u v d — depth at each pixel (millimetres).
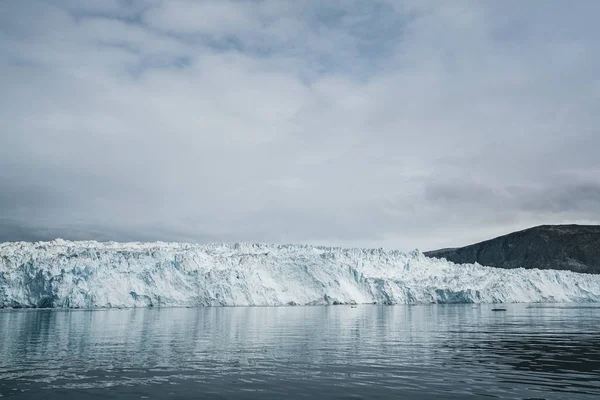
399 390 26391
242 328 68188
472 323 78500
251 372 32281
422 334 58906
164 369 33562
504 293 184625
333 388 27062
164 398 25125
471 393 25547
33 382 29297
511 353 40812
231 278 153125
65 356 40000
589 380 28875
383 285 176375
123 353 41812
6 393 26484
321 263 173000
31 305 133125
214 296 147125
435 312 118812
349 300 166000
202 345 47469
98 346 46844
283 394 25703
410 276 193375
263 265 167000
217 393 26109
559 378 29469
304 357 38906
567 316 99000
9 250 164625
